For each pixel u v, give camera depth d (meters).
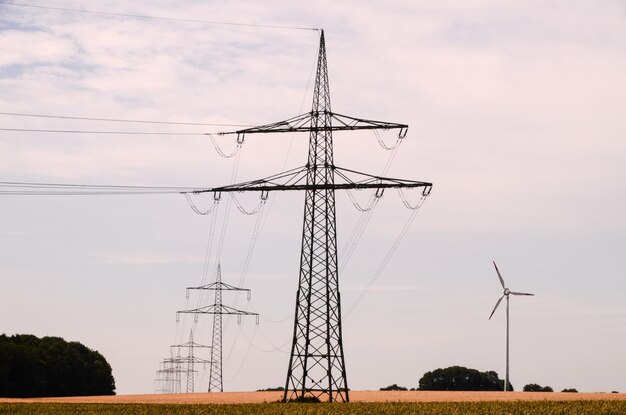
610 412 130.50
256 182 133.75
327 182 134.88
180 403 156.88
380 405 138.88
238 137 135.50
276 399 175.25
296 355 140.00
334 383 141.38
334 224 137.62
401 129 134.00
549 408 135.25
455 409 133.88
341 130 135.12
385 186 132.38
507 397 180.62
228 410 133.50
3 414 133.25
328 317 139.25
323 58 137.12
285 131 135.00
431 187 131.38
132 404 153.25
